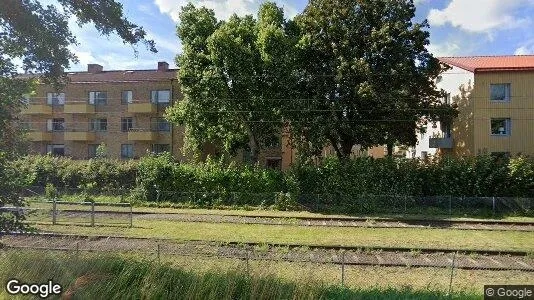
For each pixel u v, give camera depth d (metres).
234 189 31.08
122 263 7.69
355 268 12.57
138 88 47.41
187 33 34.94
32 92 8.26
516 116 37.22
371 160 31.98
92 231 18.16
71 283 6.57
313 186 31.38
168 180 31.36
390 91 32.12
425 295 8.36
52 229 18.36
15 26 7.41
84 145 48.59
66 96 48.53
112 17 8.04
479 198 28.91
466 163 31.08
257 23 35.16
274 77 32.69
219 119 34.56
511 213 27.88
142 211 25.48
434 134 48.16
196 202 30.41
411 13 34.44
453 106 35.22
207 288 6.91
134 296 6.51
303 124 33.69
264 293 6.86
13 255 7.67
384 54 33.66
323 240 17.31
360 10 34.56
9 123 7.98
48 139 48.84
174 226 20.30
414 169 31.06
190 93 34.06
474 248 15.87
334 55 34.16
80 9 7.91
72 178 34.00
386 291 8.60
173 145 46.50
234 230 19.52
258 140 35.84
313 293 7.23
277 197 29.53
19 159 8.16
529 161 30.80
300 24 35.38
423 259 13.81
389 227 21.22
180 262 12.20
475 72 37.69
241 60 32.12
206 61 33.91
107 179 34.03
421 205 29.42
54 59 7.76
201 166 32.09
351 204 29.47
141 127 47.25
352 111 33.34
